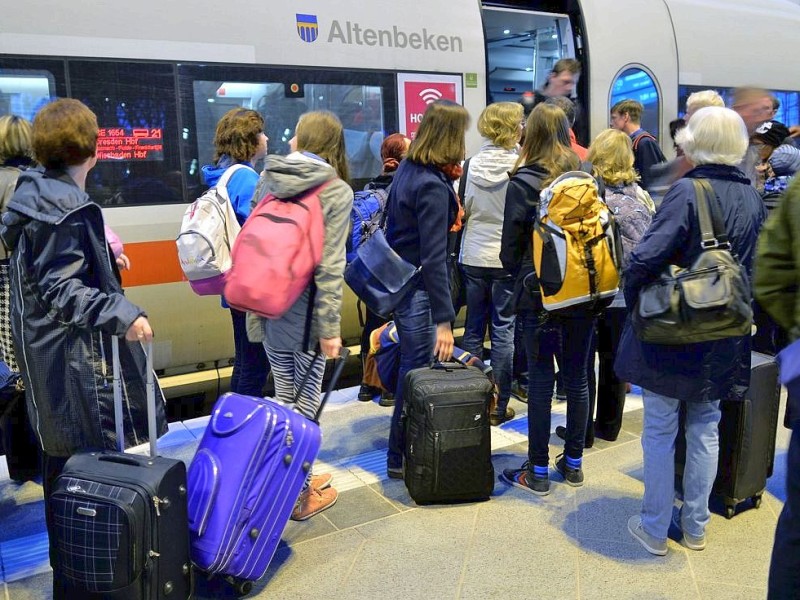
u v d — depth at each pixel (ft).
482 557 10.12
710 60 23.77
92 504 7.87
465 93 18.65
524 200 11.07
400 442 12.42
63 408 8.38
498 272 14.33
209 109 15.23
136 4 14.26
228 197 11.44
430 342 11.70
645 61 21.93
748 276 8.96
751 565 9.83
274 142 16.06
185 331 15.55
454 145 10.85
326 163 10.29
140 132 14.52
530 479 11.94
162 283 15.11
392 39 17.42
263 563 9.23
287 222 9.42
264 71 15.74
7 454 12.60
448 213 11.19
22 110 13.42
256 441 8.95
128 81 14.29
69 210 7.88
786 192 6.78
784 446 13.62
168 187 14.98
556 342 11.35
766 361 10.92
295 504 10.31
